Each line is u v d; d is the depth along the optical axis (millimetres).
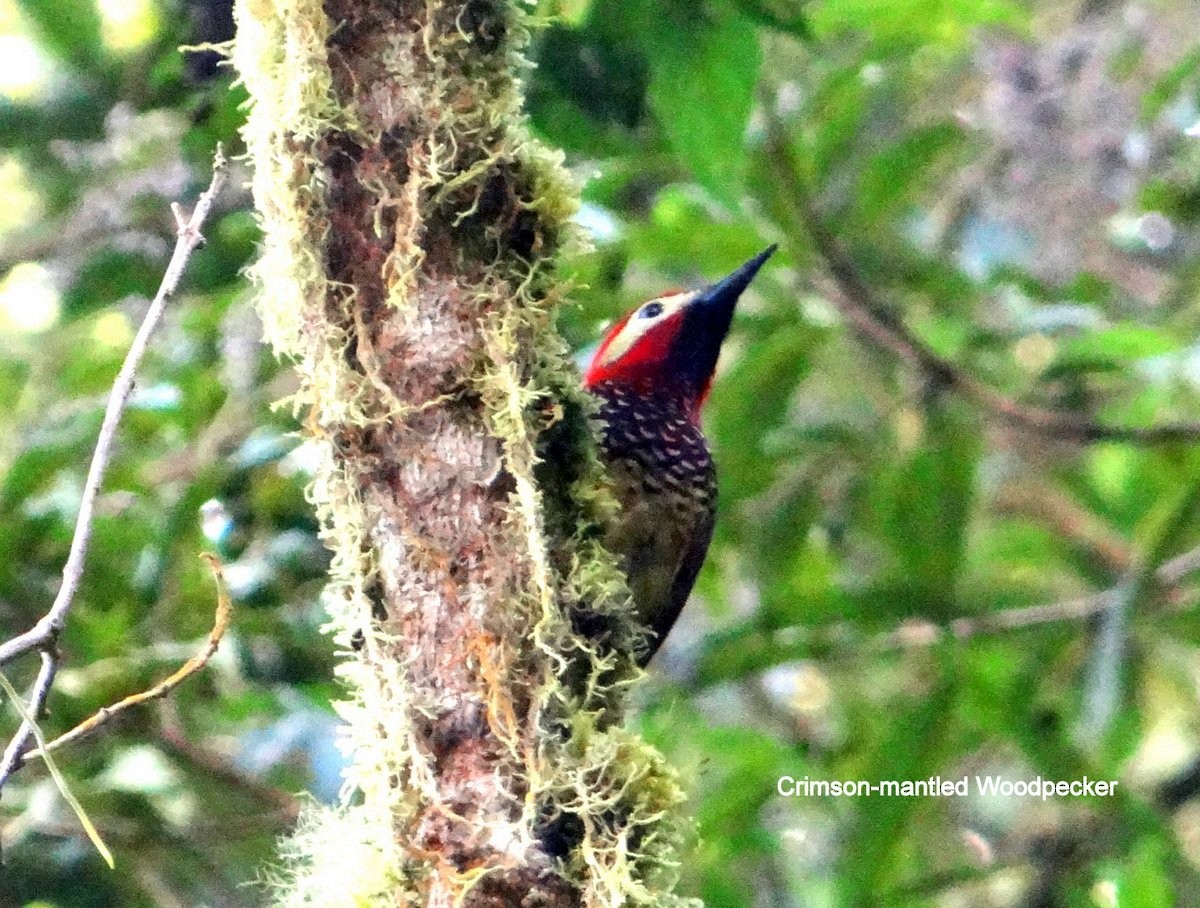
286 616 8617
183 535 9164
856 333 10773
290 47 5188
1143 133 11461
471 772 4906
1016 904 11227
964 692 10234
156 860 9359
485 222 5316
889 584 10016
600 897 4910
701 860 9680
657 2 6844
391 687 5008
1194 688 12547
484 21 5324
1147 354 9469
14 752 4996
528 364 5332
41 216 11227
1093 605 10242
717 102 7004
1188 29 11680
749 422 10383
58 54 9570
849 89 9938
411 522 5102
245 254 9602
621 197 10547
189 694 9180
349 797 5156
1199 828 12539
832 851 10922
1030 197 11609
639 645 5727
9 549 9305
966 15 8852
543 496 5465
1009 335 10172
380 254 5203
